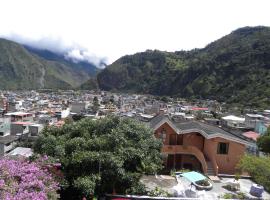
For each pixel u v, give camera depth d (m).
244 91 181.88
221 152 31.69
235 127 83.00
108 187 18.53
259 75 189.50
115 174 17.41
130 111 121.12
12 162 14.63
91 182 16.45
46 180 14.42
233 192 25.28
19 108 128.12
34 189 13.26
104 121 21.62
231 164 31.83
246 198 23.70
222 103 178.75
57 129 21.55
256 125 82.75
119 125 21.16
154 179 26.55
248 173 30.53
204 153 34.19
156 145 21.09
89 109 131.62
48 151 18.25
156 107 135.00
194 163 34.28
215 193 24.67
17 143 68.50
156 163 20.30
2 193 11.91
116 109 134.38
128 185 19.06
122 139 19.25
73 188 17.36
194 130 33.53
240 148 31.81
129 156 18.30
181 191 22.16
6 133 75.25
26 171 14.12
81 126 21.33
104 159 17.27
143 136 21.00
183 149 34.03
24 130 78.88
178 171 29.80
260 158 30.89
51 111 119.25
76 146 18.62
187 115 106.88
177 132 33.34
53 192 13.84
